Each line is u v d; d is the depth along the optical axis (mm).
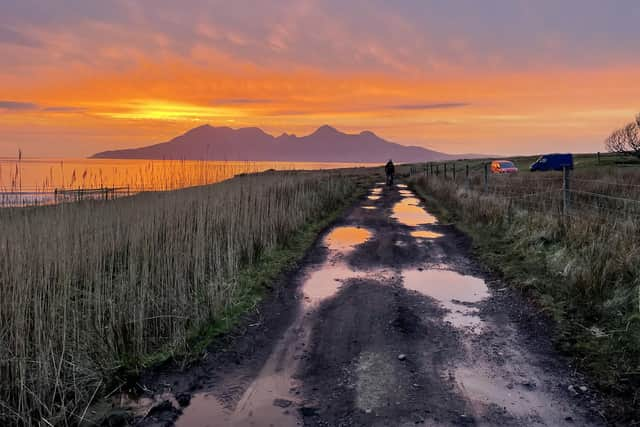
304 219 12828
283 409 3434
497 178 22438
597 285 5531
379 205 19141
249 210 10320
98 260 6008
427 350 4500
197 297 5672
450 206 16656
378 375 3971
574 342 4469
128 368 4086
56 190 8031
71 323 4672
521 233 9398
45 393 3520
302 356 4410
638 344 4121
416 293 6484
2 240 5359
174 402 3562
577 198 12484
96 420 3307
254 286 6680
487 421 3207
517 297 6105
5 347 3863
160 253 6699
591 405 3389
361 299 6223
